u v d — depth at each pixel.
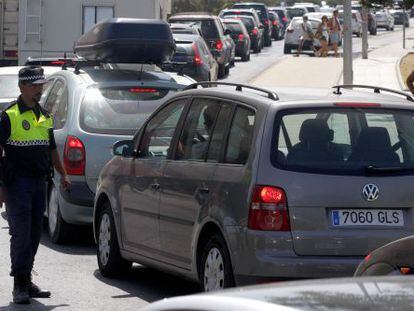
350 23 92.31
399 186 23.78
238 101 25.23
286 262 22.89
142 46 42.06
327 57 137.88
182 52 86.38
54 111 37.94
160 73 39.12
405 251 19.78
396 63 121.56
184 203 26.08
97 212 32.22
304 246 23.09
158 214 27.56
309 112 24.22
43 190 27.80
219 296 11.34
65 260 34.09
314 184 23.30
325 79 103.19
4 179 27.22
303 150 23.77
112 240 30.80
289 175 23.30
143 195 28.48
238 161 24.27
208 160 25.55
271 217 23.08
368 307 10.34
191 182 25.81
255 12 164.00
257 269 23.00
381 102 25.17
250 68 123.50
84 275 31.70
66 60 44.66
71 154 35.19
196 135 26.58
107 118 35.75
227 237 23.80
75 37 104.81
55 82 39.41
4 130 27.14
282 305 10.48
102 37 42.16
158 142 28.56
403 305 10.40
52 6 104.81
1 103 57.38
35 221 27.84
